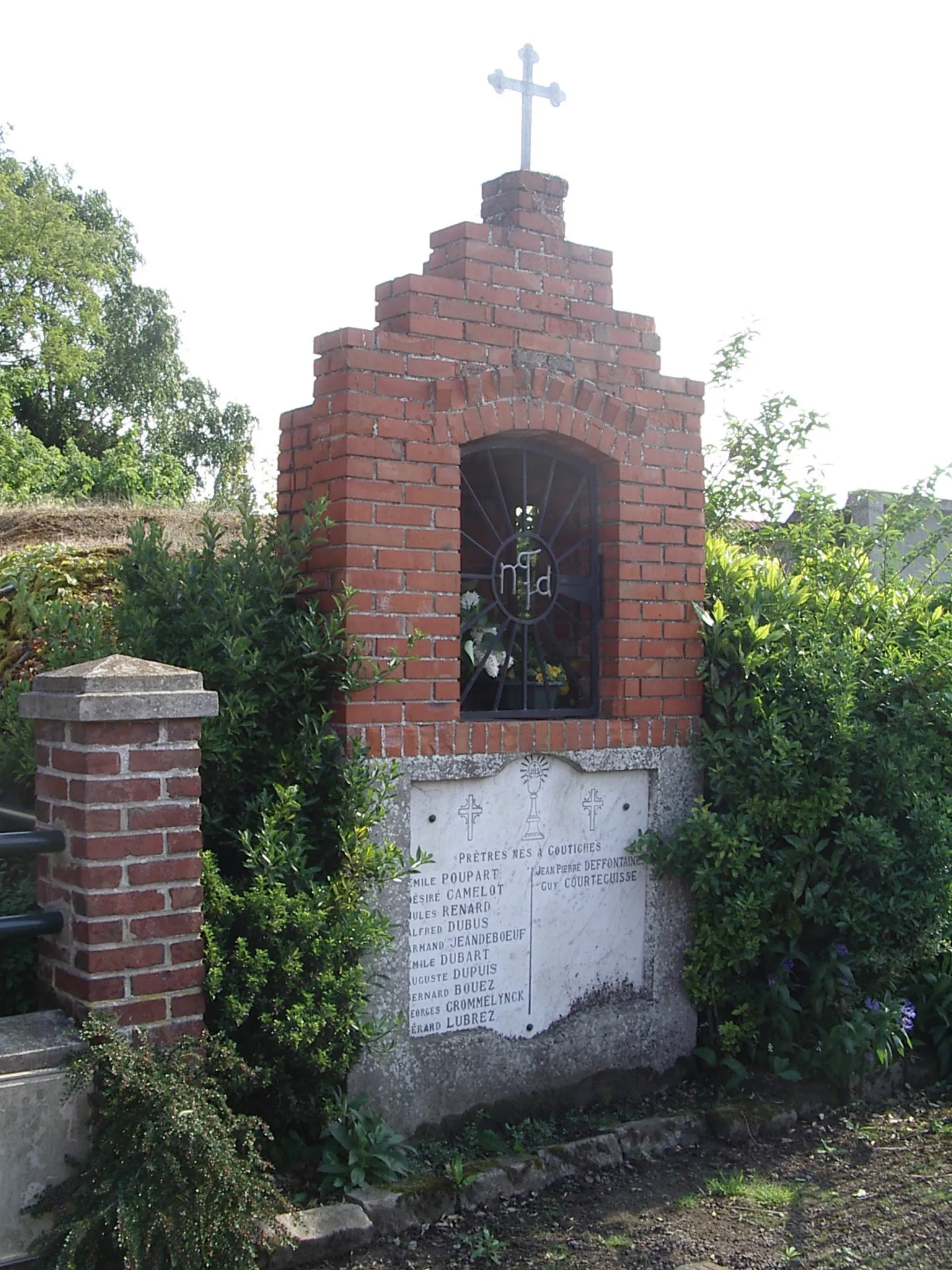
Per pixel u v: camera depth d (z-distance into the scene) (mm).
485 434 4984
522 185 5207
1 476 23719
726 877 5418
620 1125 4984
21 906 4152
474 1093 4906
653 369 5555
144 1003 3662
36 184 32531
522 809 5125
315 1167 4328
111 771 3613
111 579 7020
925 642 5863
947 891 5602
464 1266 3945
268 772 4547
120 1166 3363
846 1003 5441
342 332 4648
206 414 35438
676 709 5582
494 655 5316
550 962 5203
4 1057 3367
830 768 5504
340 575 4625
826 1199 4527
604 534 5520
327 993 4164
